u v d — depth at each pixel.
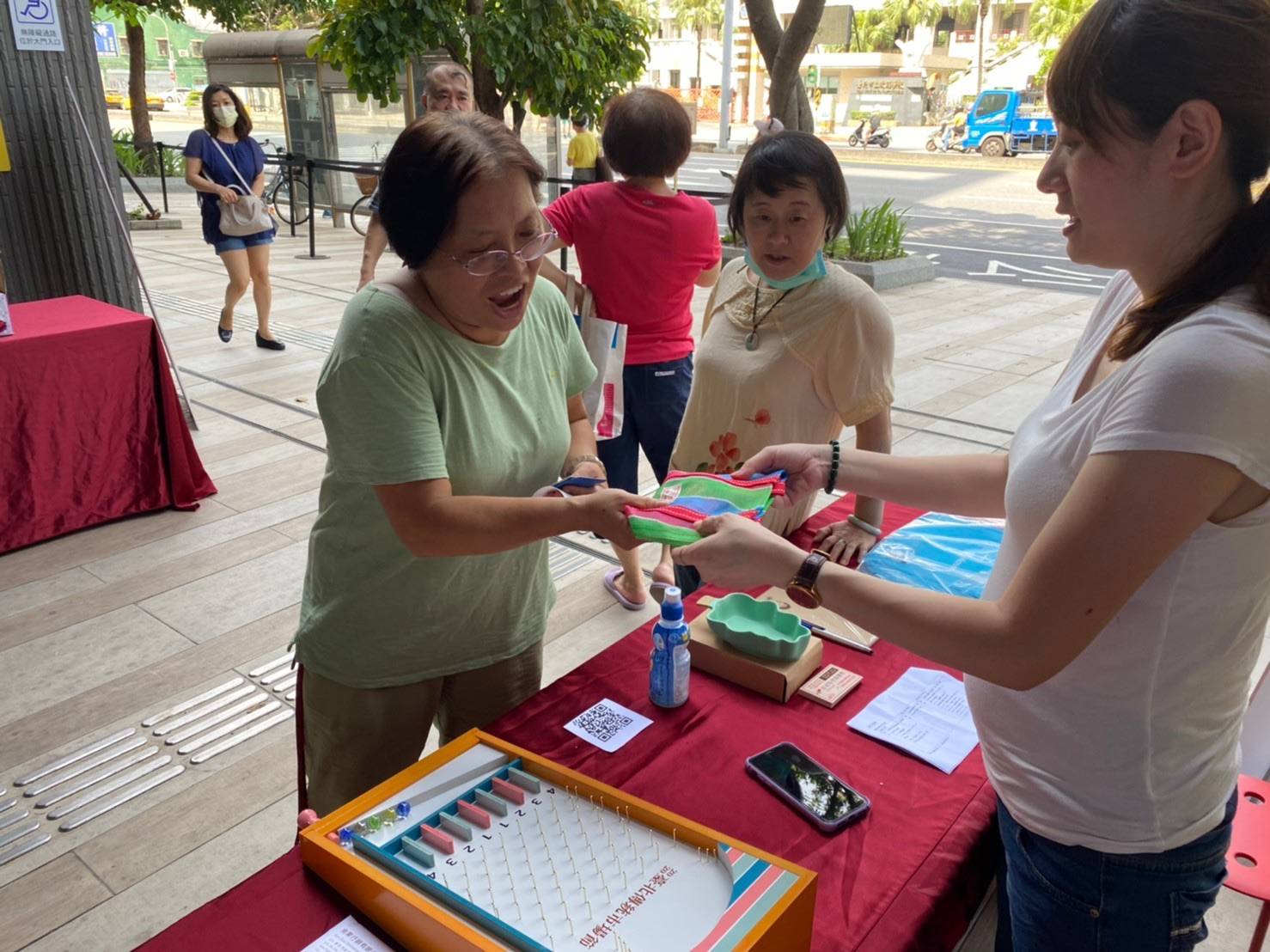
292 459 4.66
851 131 37.03
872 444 2.12
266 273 6.38
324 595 1.56
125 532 3.90
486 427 1.49
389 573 1.51
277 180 11.68
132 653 3.05
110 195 4.84
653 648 1.65
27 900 2.12
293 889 1.15
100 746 2.62
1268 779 2.15
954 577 1.90
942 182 19.39
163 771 2.53
